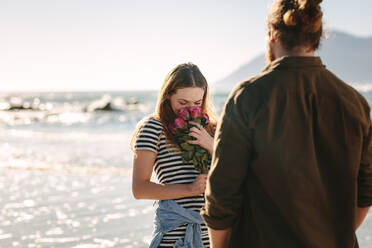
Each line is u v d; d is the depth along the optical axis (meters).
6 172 7.84
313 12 1.42
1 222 4.63
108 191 6.08
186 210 2.04
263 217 1.46
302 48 1.51
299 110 1.45
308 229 1.41
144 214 4.88
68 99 76.62
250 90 1.48
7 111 40.84
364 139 1.52
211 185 1.52
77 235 4.16
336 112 1.47
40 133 17.52
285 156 1.41
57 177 7.24
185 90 2.17
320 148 1.47
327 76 1.51
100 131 18.66
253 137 1.45
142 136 2.10
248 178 1.52
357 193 1.59
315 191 1.43
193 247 2.02
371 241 3.89
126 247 3.78
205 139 2.10
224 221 1.53
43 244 3.90
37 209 5.16
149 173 2.09
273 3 1.56
